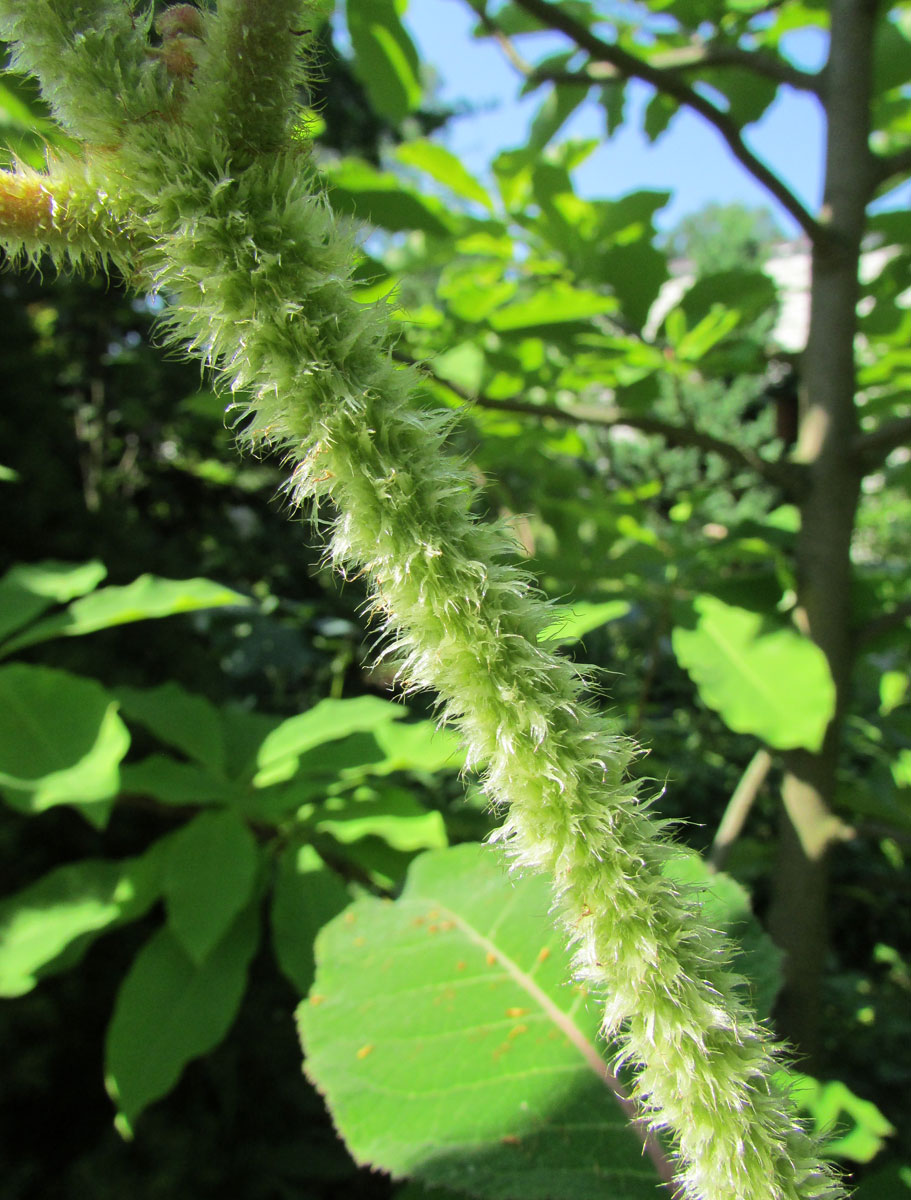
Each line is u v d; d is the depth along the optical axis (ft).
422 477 0.37
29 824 1.76
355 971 0.87
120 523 2.62
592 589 1.46
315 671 3.23
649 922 0.38
